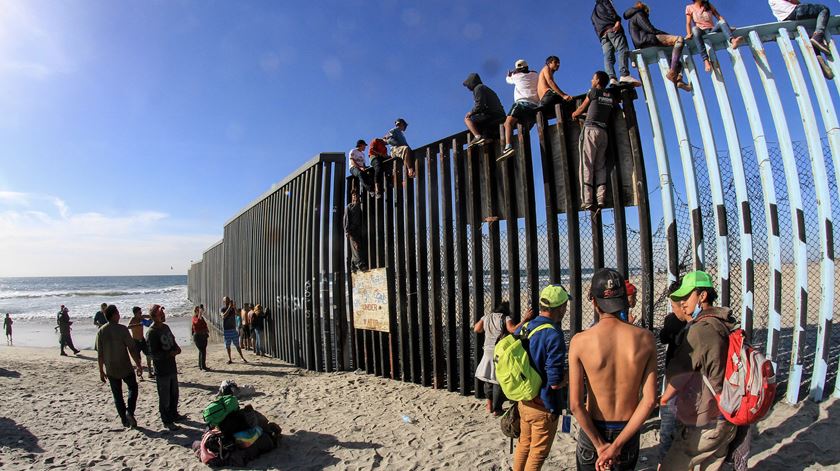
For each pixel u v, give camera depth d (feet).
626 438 9.03
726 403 9.31
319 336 36.29
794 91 16.42
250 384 32.53
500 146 22.72
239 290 59.36
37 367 43.32
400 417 22.22
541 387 11.73
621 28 18.39
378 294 30.12
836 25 16.60
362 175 31.83
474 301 23.67
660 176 17.43
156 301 186.50
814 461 12.85
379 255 30.66
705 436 9.71
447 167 25.45
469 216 24.04
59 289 340.80
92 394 31.58
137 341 36.11
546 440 11.87
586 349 9.66
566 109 19.88
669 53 18.12
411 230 27.76
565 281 25.68
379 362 30.73
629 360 9.32
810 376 17.74
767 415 15.51
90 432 23.11
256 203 51.72
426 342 26.73
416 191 27.35
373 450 18.75
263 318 47.16
